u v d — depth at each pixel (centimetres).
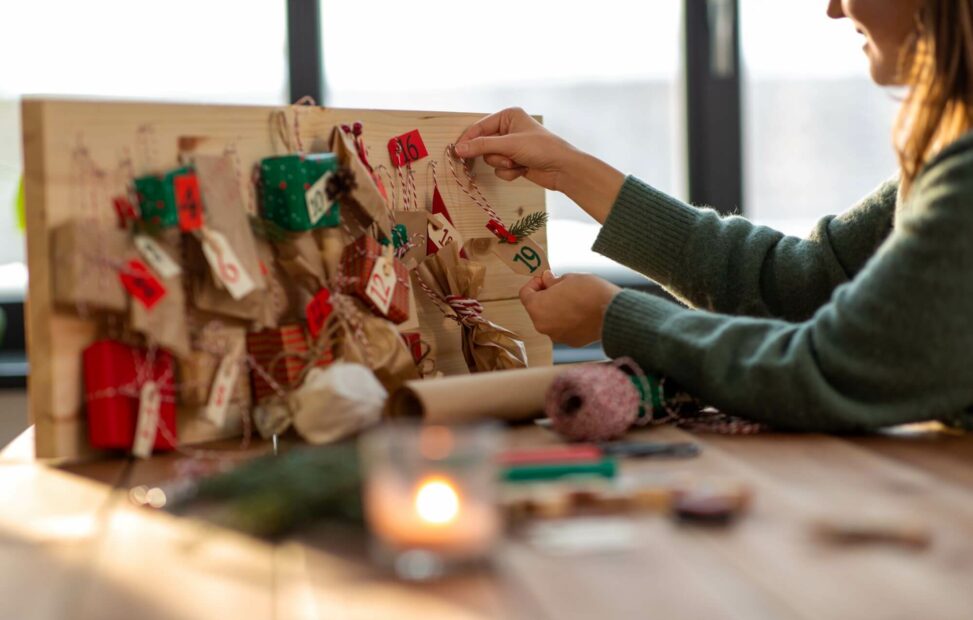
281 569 60
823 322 94
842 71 221
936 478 77
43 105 86
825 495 72
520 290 115
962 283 88
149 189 90
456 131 122
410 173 115
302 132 104
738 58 218
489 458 59
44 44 201
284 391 97
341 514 67
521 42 214
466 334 115
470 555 58
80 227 86
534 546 62
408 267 113
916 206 91
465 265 113
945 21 98
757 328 97
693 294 125
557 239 221
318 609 53
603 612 52
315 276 99
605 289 109
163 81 205
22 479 83
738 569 57
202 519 69
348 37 208
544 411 99
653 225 124
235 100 207
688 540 62
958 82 99
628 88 219
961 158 89
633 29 217
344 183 101
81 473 85
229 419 98
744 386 94
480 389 93
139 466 87
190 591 56
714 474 78
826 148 222
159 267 90
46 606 55
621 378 92
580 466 75
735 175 220
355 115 109
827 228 124
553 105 217
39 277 88
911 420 92
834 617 51
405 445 59
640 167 221
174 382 93
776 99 221
